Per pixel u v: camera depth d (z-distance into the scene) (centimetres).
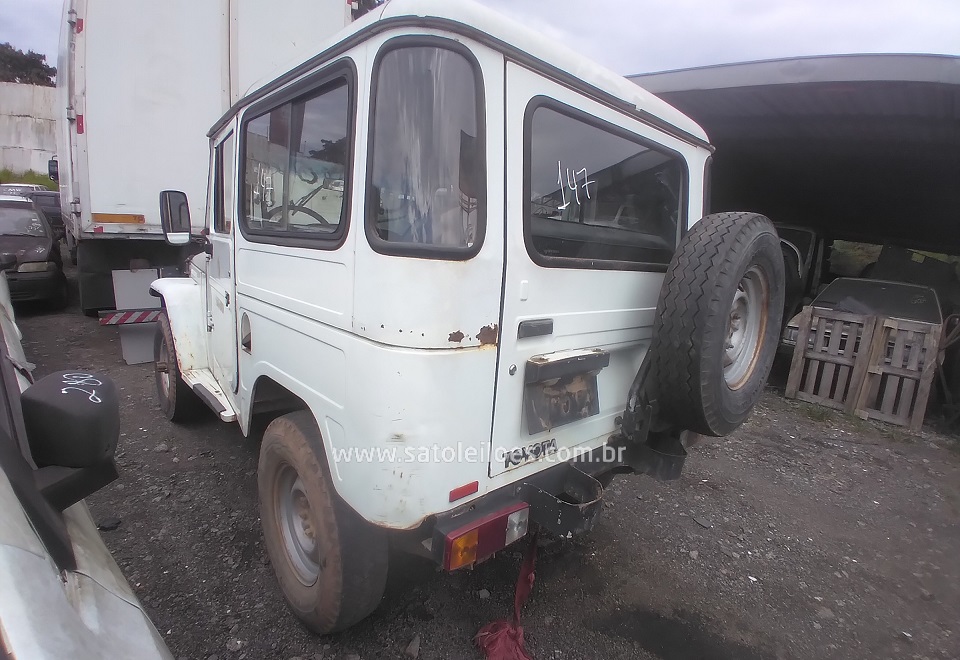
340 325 197
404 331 177
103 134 593
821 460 487
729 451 493
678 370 234
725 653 256
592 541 336
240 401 307
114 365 614
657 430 266
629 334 268
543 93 204
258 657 231
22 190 1794
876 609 297
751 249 241
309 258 216
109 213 613
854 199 955
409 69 175
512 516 206
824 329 628
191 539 308
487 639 245
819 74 560
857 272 938
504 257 193
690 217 306
